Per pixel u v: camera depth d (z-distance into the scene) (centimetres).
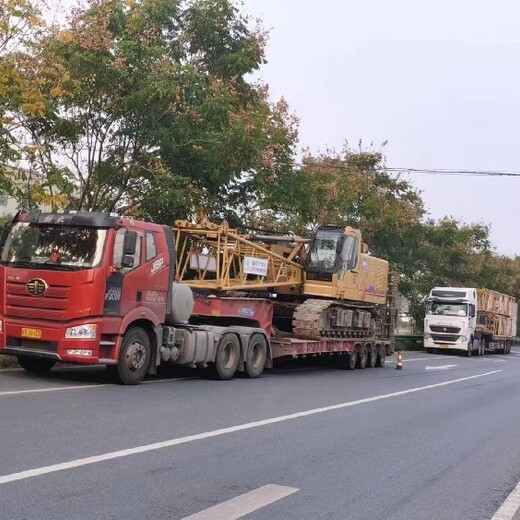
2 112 1471
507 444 956
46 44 1452
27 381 1166
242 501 584
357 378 1822
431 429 1038
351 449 838
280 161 2225
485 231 5131
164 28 1836
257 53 1977
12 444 703
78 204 1798
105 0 1694
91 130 1770
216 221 1811
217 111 1730
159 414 952
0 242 1214
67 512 516
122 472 639
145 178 1859
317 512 573
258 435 875
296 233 2895
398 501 625
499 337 4453
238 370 1555
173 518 523
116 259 1170
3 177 1532
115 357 1184
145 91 1625
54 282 1148
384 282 2372
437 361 2970
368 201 3247
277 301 2009
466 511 611
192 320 1611
